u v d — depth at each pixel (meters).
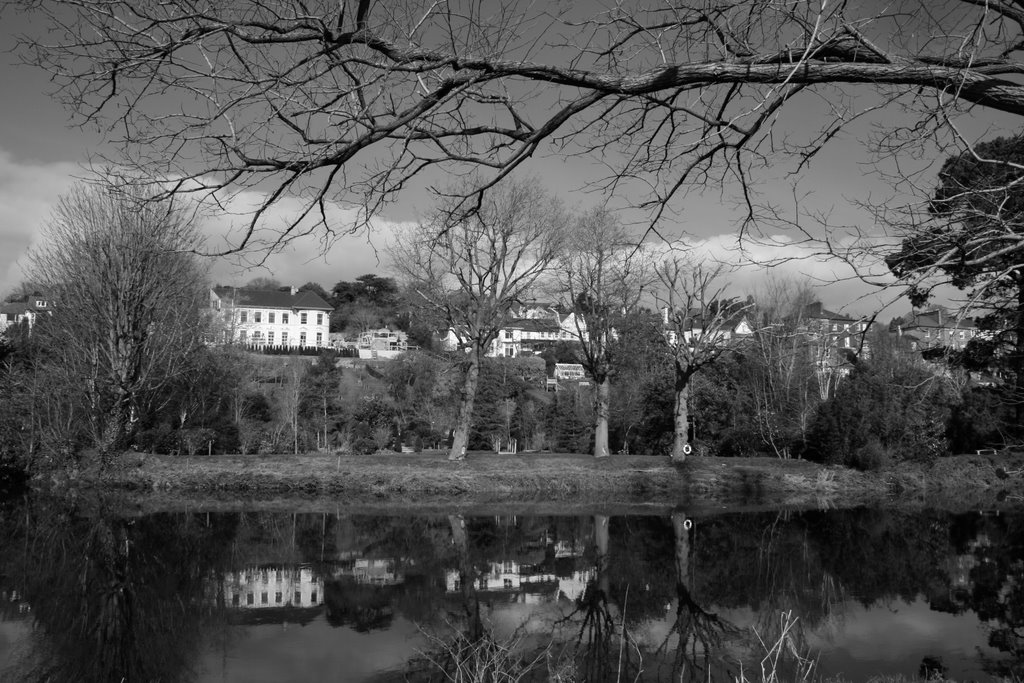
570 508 27.14
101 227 27.75
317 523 22.98
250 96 3.77
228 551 18.56
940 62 4.16
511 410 45.81
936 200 4.34
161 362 31.14
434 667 10.77
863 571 17.33
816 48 3.88
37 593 14.51
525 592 15.23
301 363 53.12
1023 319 6.06
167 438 33.62
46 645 11.65
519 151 4.48
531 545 20.12
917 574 16.97
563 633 12.54
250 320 88.69
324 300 97.62
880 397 33.66
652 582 16.17
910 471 32.41
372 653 11.34
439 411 46.25
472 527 22.84
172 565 16.98
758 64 4.07
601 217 33.47
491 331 33.31
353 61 3.86
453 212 5.01
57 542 19.11
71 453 28.69
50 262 30.12
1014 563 18.30
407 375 49.81
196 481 29.33
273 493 29.19
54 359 30.97
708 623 13.20
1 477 28.62
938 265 3.85
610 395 42.97
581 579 16.38
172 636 12.06
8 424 28.52
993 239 3.93
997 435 32.62
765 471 32.75
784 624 13.07
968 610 14.01
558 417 45.06
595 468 32.47
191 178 4.00
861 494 31.17
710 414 39.22
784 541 20.98
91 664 10.86
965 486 31.73
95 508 24.52
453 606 14.16
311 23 3.92
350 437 42.59
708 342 34.62
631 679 10.39
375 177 4.66
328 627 12.65
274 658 11.16
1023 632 12.59
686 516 25.42
